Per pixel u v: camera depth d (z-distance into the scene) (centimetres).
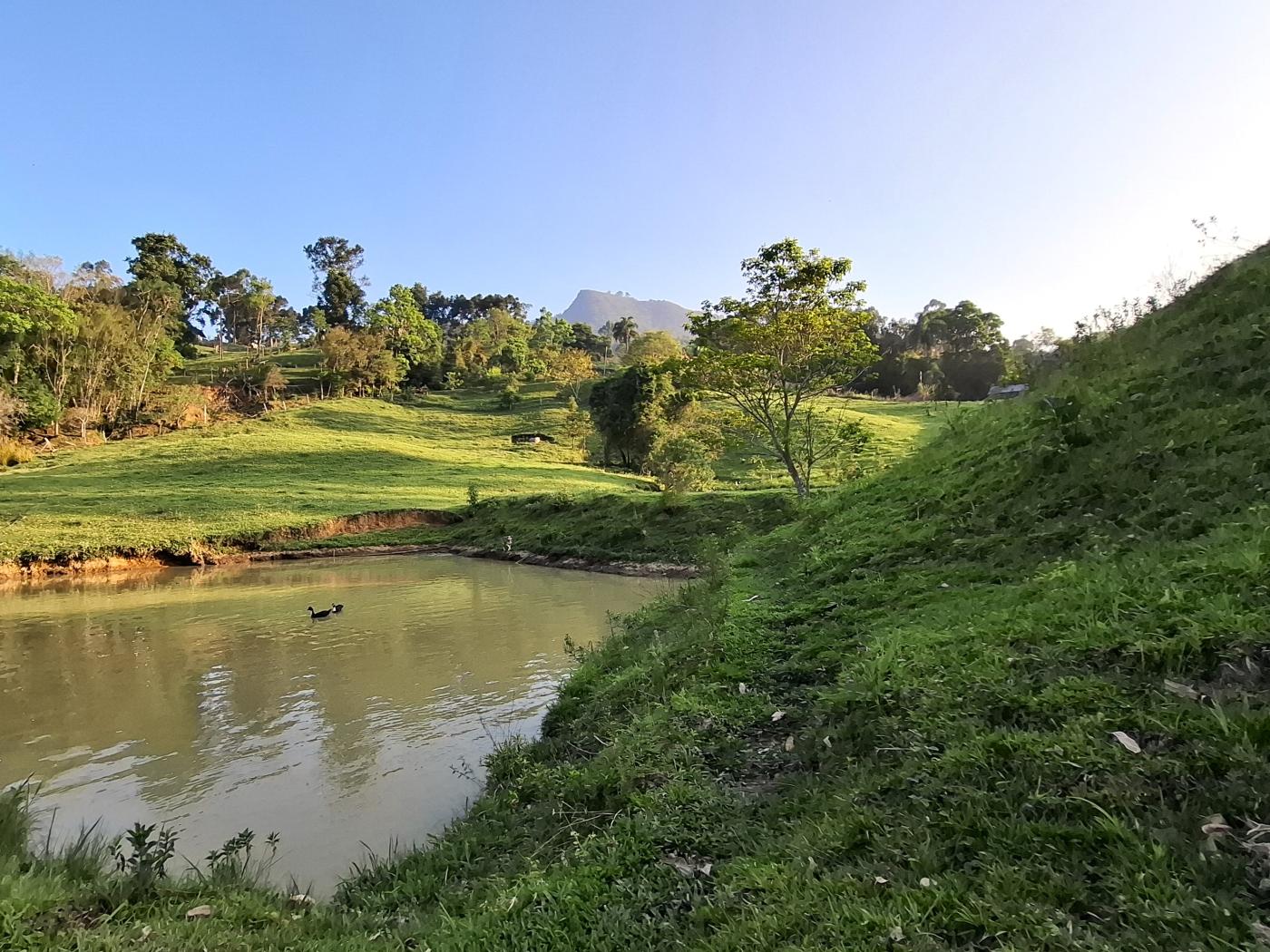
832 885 316
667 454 4072
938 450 1307
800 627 752
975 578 692
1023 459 892
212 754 900
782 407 2559
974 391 7912
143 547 2953
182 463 4894
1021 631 488
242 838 554
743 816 444
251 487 4250
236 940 386
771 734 554
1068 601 506
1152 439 743
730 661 712
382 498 3906
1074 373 1150
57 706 1122
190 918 416
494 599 1948
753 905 327
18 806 655
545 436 6456
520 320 12331
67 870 485
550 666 1216
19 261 6200
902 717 459
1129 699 374
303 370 8662
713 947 305
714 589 1116
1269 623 380
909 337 9612
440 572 2608
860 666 564
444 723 961
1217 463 638
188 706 1101
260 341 9612
